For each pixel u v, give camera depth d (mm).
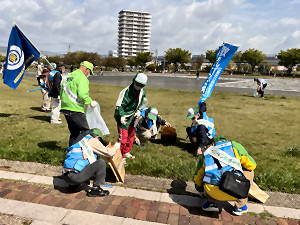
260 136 7281
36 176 3957
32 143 5559
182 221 3025
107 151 3414
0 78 22125
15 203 3219
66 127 7281
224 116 10156
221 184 2805
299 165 5016
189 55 88938
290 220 3133
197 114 5438
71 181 3299
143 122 5883
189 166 4555
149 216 3088
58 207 3178
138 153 5340
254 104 13648
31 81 21844
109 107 11266
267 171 4508
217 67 6258
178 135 7070
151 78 41219
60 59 77625
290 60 74312
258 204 3471
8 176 3908
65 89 4285
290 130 8078
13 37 6395
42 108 9688
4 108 9797
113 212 3137
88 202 3330
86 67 4363
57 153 4801
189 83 30172
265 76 69312
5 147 5113
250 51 79562
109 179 4090
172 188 3877
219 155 2980
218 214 3205
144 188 3764
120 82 27641
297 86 30750
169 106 12141
